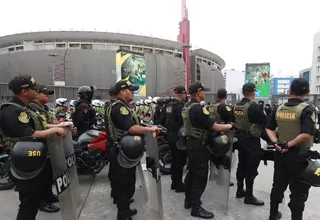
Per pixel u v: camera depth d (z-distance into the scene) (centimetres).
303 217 289
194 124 286
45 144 211
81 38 5312
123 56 1789
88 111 444
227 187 300
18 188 203
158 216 296
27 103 222
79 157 411
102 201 346
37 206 218
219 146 279
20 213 209
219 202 322
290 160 237
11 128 200
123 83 264
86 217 298
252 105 311
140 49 5619
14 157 189
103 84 4994
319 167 220
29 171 192
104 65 5003
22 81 211
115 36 5328
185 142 310
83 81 4947
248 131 318
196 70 5981
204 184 295
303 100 245
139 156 245
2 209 321
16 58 5081
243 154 337
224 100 441
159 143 472
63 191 235
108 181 436
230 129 295
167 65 5412
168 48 5912
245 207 319
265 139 324
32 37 5303
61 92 1137
